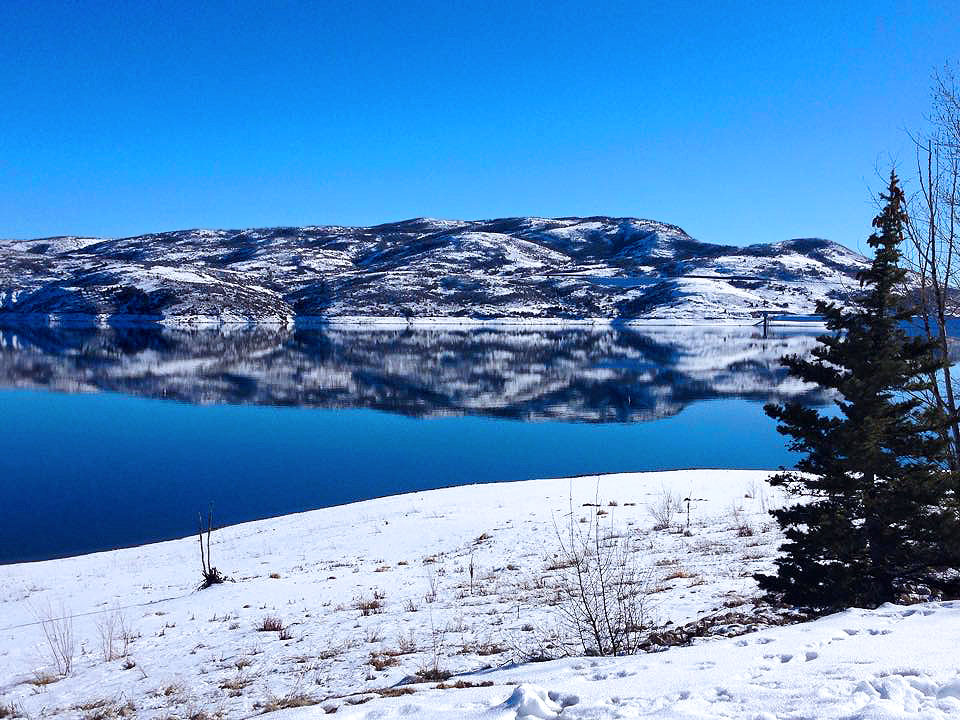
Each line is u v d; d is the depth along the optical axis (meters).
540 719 4.96
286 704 9.08
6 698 11.61
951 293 10.40
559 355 125.50
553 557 18.09
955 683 4.35
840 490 9.52
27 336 166.75
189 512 33.31
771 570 13.18
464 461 45.09
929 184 10.86
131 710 10.11
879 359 9.12
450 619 12.86
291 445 50.91
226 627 14.82
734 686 5.00
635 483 29.59
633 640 9.51
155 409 68.50
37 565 24.83
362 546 23.34
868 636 6.22
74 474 41.41
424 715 5.63
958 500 9.10
